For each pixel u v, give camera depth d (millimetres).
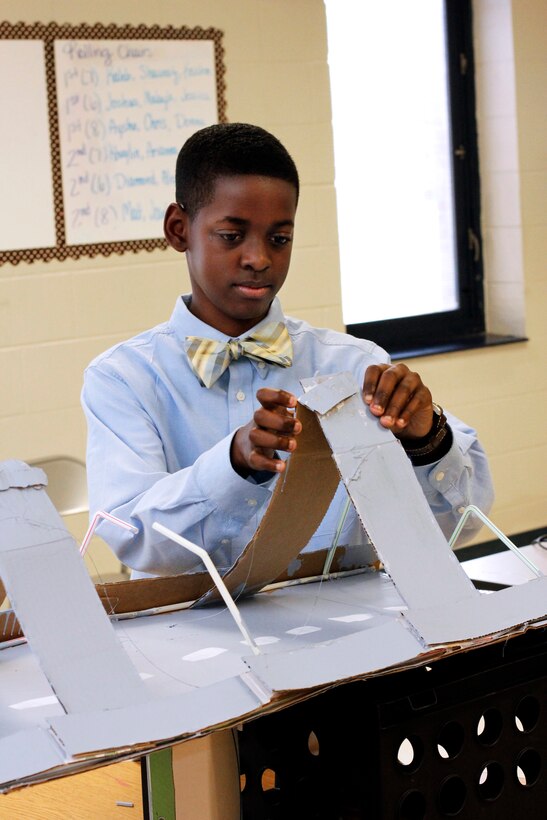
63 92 2811
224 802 961
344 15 3441
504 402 3643
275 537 999
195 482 1121
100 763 717
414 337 3654
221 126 1248
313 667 794
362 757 907
